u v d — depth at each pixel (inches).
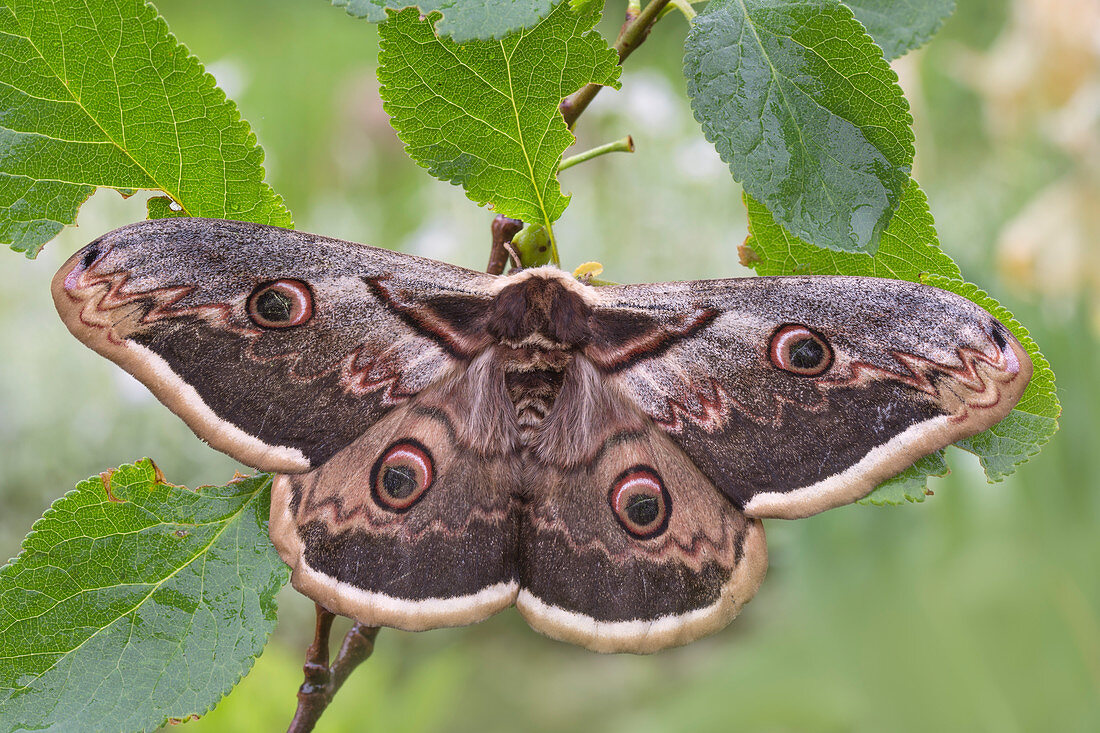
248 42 73.5
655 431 22.1
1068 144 35.3
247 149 21.5
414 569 21.7
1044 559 36.1
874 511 38.9
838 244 21.0
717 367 22.1
